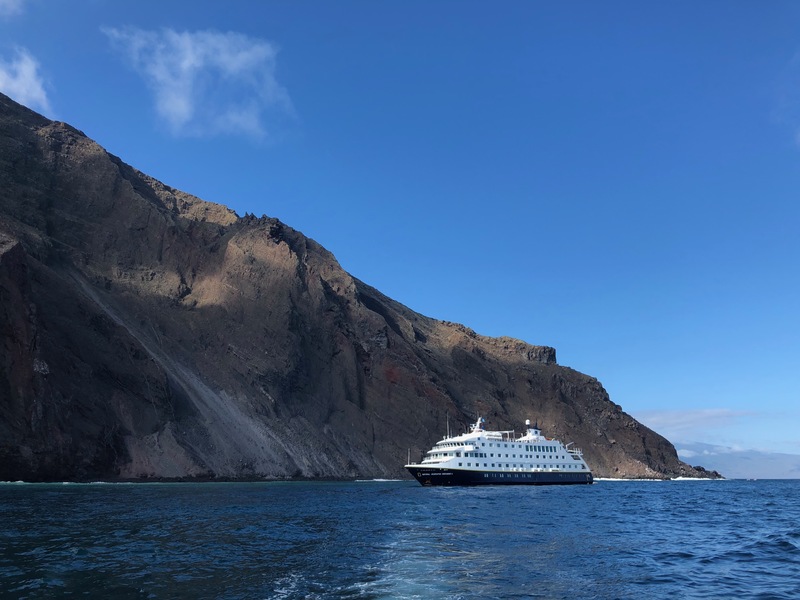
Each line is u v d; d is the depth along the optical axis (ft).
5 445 320.91
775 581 92.53
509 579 91.40
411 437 543.80
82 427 365.40
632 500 273.33
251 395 481.87
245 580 88.22
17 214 492.13
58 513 165.89
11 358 339.98
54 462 337.93
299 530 142.10
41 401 342.64
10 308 348.18
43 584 83.15
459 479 349.41
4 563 95.14
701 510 224.74
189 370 474.90
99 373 401.70
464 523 161.48
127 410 398.21
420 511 192.85
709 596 82.64
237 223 644.69
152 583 85.35
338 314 591.37
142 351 433.07
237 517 165.89
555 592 83.97
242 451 429.38
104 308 466.70
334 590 83.46
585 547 123.65
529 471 371.15
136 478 367.45
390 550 115.24
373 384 568.82
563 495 296.51
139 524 145.48
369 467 499.92
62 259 492.13
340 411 532.32
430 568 98.27
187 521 153.79
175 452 393.50
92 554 104.32
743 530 157.58
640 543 131.23
